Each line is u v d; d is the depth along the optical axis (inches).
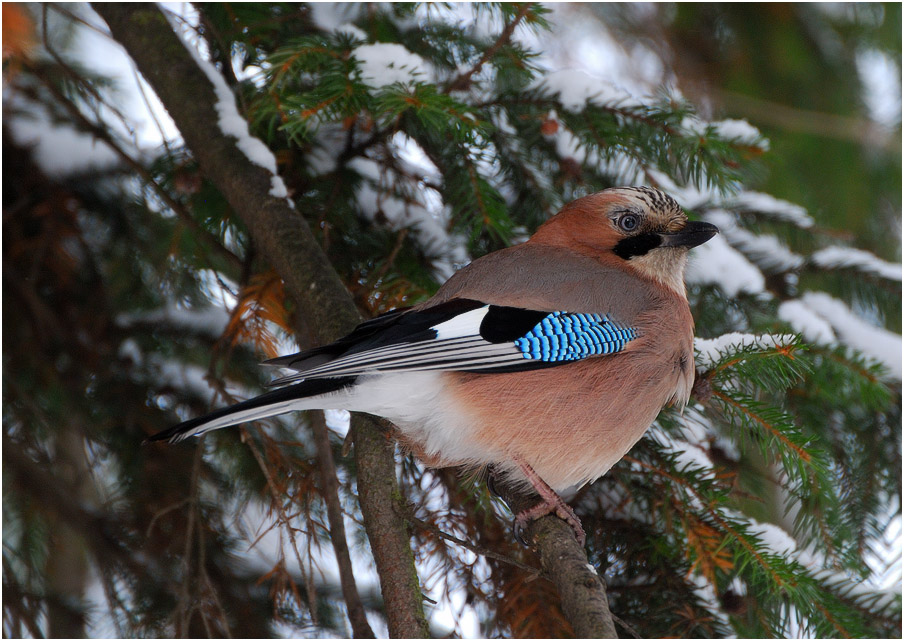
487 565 259.3
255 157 278.8
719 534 245.6
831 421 280.8
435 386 233.3
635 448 266.7
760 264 309.1
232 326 283.7
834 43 392.8
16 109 330.0
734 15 395.5
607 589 258.4
